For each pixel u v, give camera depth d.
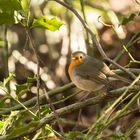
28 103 10.07
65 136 7.88
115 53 15.62
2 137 7.35
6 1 7.46
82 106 8.15
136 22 15.10
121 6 14.97
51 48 14.81
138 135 9.45
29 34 7.59
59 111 7.95
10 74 8.66
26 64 14.81
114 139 7.75
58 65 14.80
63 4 7.62
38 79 7.73
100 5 14.76
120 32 14.70
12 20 7.63
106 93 8.36
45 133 8.46
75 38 14.10
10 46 14.81
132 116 13.94
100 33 15.40
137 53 15.98
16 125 8.08
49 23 7.81
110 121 7.13
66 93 15.00
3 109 9.45
